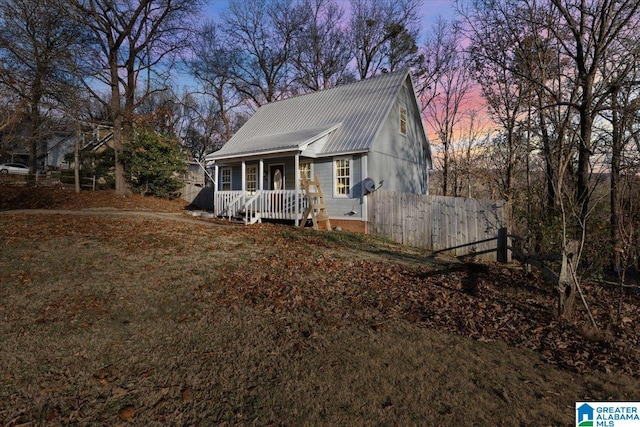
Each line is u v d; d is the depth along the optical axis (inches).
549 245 226.7
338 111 616.4
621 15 325.7
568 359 138.9
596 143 297.6
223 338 155.6
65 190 801.6
